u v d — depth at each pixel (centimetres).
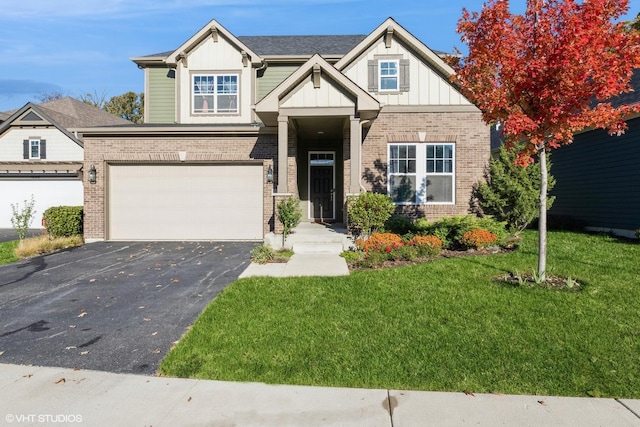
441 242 942
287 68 1553
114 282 759
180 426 309
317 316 532
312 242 1034
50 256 1029
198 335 477
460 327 488
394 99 1266
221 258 979
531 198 1126
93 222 1272
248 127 1273
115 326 528
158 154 1279
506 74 634
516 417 318
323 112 1089
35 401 347
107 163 1282
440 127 1254
